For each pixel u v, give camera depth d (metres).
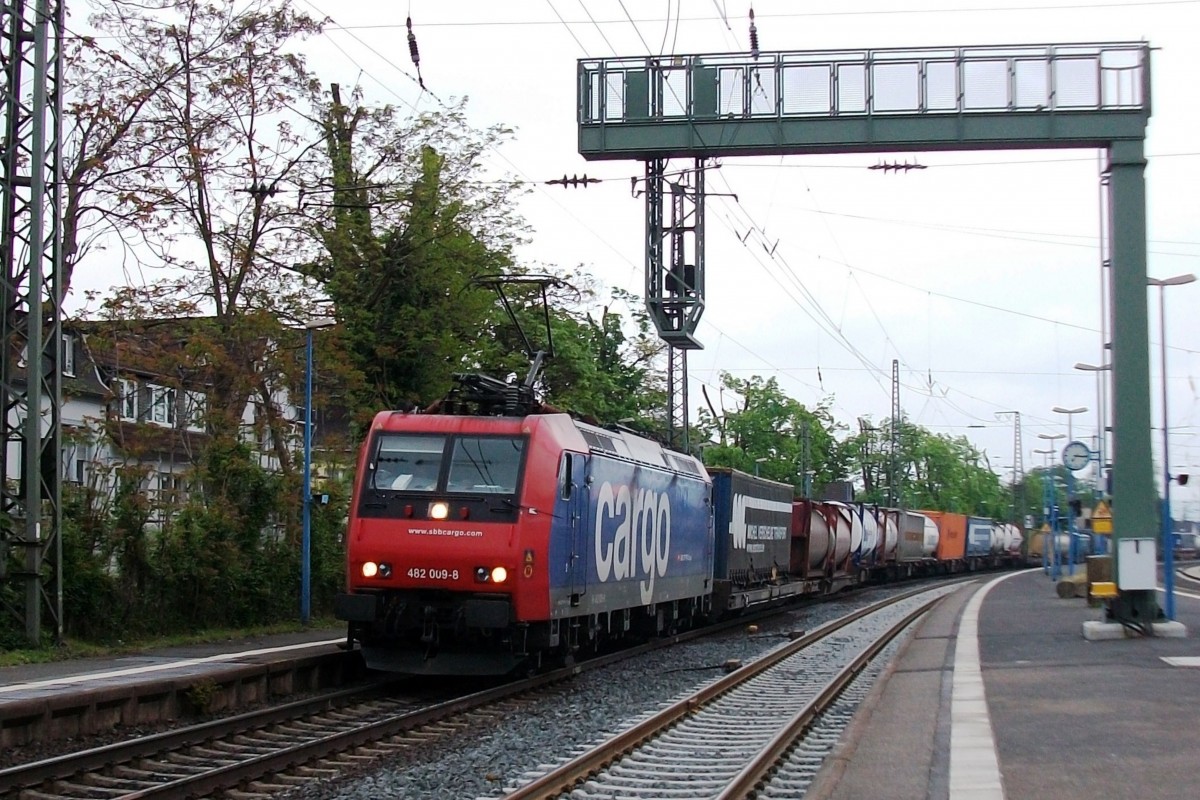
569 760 11.67
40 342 17.56
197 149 24.00
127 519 20.12
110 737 12.81
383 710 15.38
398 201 28.02
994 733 11.10
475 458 17.05
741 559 31.31
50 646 17.56
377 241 28.44
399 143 28.11
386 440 17.42
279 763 11.22
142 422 22.19
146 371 23.33
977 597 38.50
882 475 91.44
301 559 24.81
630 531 21.03
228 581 22.08
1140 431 19.70
